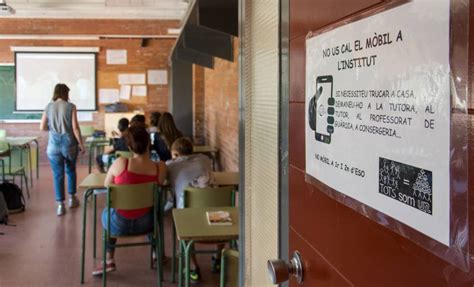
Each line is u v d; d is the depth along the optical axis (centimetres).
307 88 107
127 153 516
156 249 353
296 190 117
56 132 536
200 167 371
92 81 905
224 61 584
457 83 57
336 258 92
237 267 233
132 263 389
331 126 93
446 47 58
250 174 185
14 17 835
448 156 58
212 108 705
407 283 68
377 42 74
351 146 84
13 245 434
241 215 200
